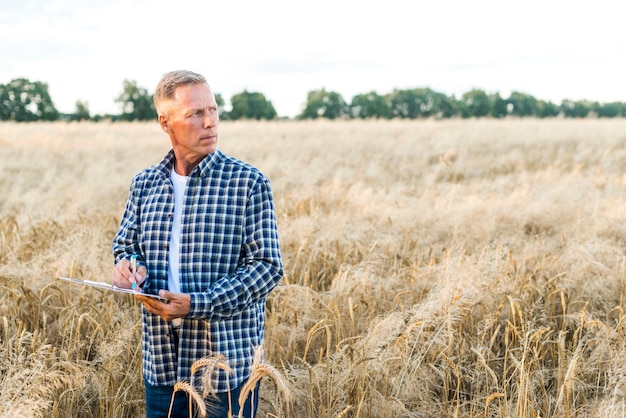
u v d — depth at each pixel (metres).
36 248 5.48
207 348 2.23
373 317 4.02
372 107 56.78
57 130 25.84
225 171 2.29
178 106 2.19
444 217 6.95
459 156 15.45
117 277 2.23
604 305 4.39
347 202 7.68
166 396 2.32
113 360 3.29
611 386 3.26
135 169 13.44
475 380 3.45
